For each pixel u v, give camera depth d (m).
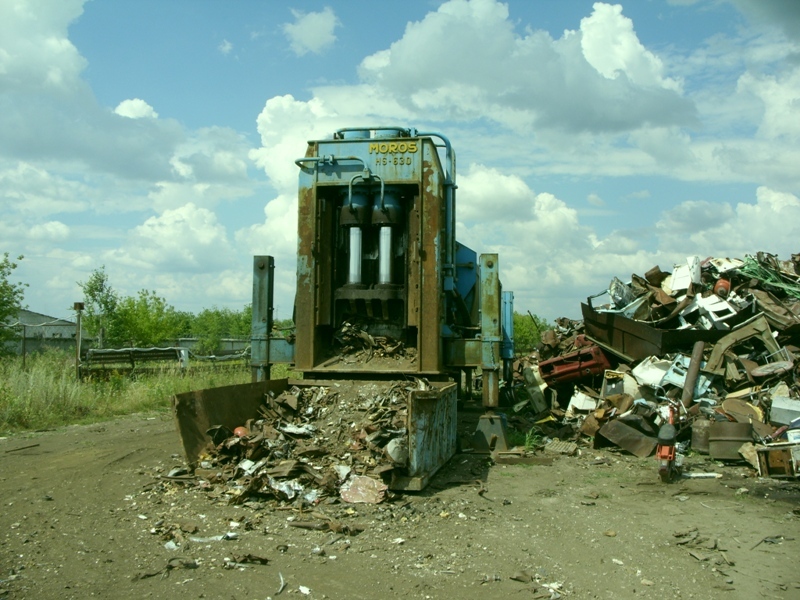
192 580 4.64
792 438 8.55
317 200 9.44
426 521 6.05
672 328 13.25
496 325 9.23
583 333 14.95
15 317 25.41
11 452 9.29
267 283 9.59
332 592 4.50
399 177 9.23
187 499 6.51
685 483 7.83
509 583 4.73
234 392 8.19
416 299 9.19
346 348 9.55
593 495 7.16
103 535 5.55
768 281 13.52
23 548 5.24
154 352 21.33
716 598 4.55
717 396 11.01
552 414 12.17
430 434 7.51
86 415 13.51
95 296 32.28
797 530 6.04
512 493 7.18
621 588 4.69
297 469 6.85
